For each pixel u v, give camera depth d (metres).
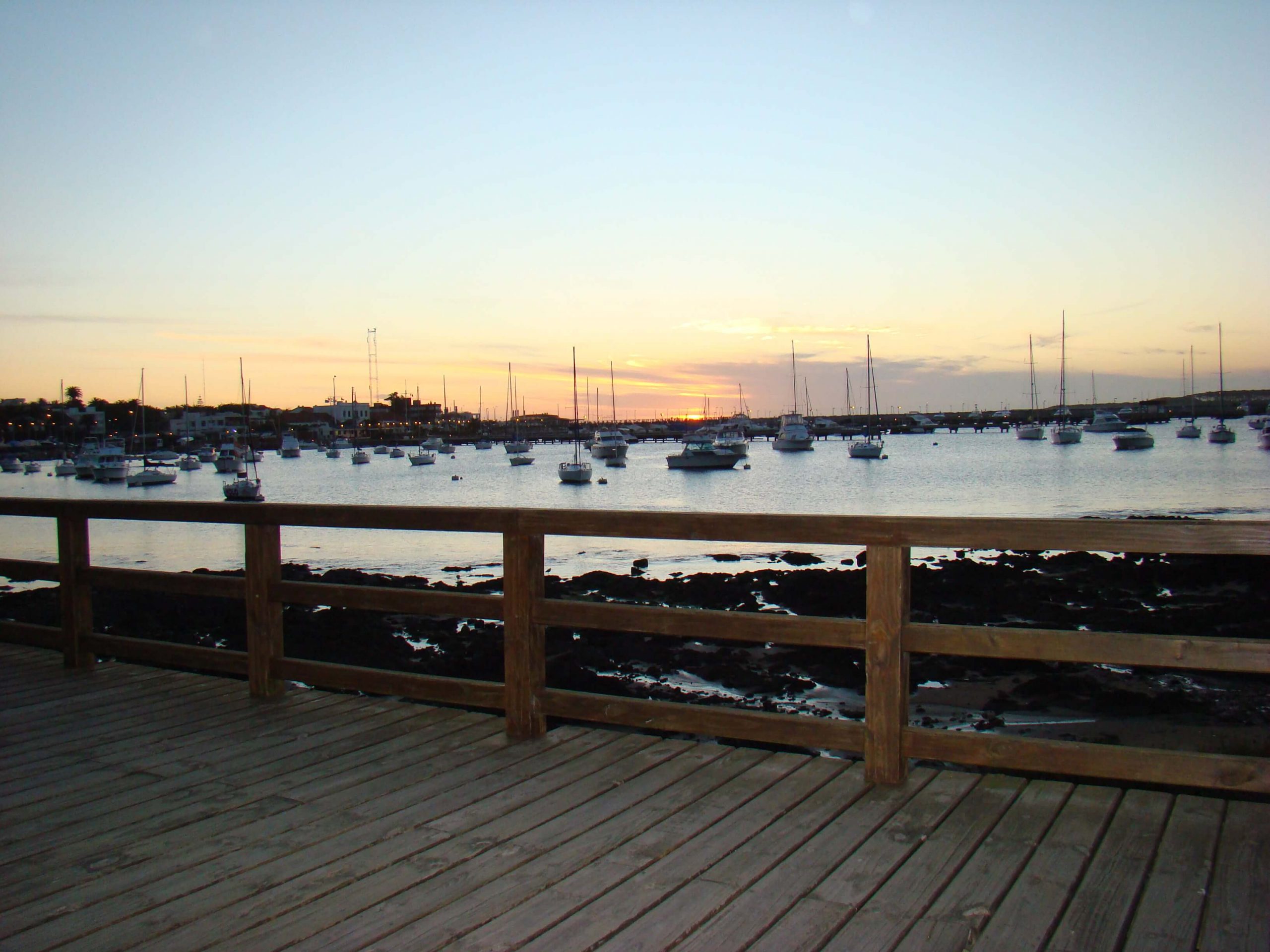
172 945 2.63
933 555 25.81
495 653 11.95
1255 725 8.54
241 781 4.00
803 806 3.55
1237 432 146.12
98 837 3.41
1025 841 3.20
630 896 2.86
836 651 11.73
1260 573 19.30
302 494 63.31
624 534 4.13
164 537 37.53
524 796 3.74
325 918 2.77
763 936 2.61
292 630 13.46
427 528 4.65
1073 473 64.81
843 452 114.44
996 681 10.32
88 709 5.20
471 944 2.60
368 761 4.23
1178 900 2.78
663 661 11.55
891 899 2.81
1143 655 3.30
